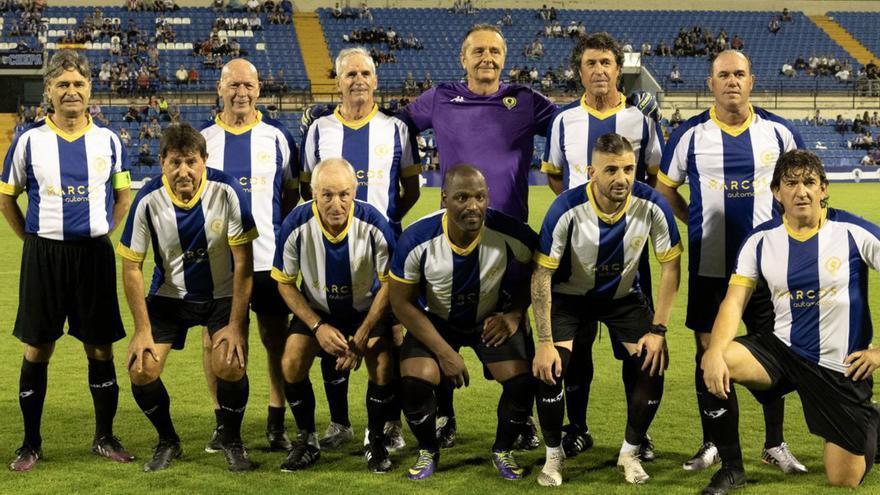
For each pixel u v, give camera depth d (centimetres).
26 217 454
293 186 526
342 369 432
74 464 439
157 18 3244
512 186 505
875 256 397
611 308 443
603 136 404
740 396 546
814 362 404
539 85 3138
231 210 432
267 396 569
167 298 450
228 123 507
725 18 3678
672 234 422
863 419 399
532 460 452
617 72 484
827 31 3656
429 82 3070
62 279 444
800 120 3131
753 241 415
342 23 3391
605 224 417
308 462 437
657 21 3631
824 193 400
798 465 423
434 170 2512
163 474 425
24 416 441
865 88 3250
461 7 3550
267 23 3322
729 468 401
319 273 439
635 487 407
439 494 398
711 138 461
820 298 401
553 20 3553
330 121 518
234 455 434
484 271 420
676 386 582
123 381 604
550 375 405
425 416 421
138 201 429
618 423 506
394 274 417
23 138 446
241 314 437
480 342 439
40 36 3042
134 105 2823
